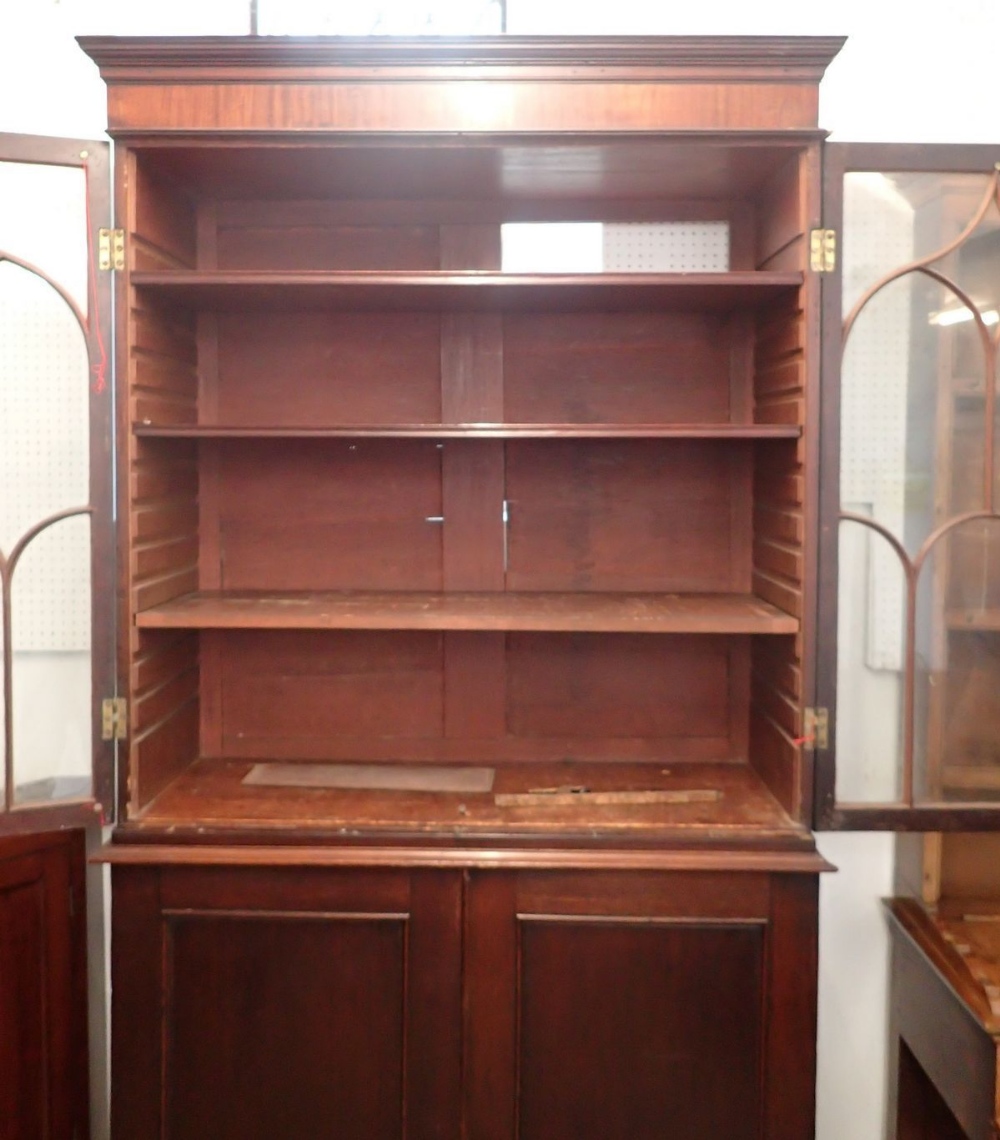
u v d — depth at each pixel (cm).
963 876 238
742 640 234
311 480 235
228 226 229
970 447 198
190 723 233
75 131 231
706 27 232
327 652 236
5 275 192
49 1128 215
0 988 204
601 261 228
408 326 231
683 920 196
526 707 237
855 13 231
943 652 200
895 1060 242
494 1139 198
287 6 232
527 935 196
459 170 204
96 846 229
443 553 235
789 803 203
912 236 194
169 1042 199
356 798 212
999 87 232
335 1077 199
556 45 185
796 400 197
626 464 234
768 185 214
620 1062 197
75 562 195
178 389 221
